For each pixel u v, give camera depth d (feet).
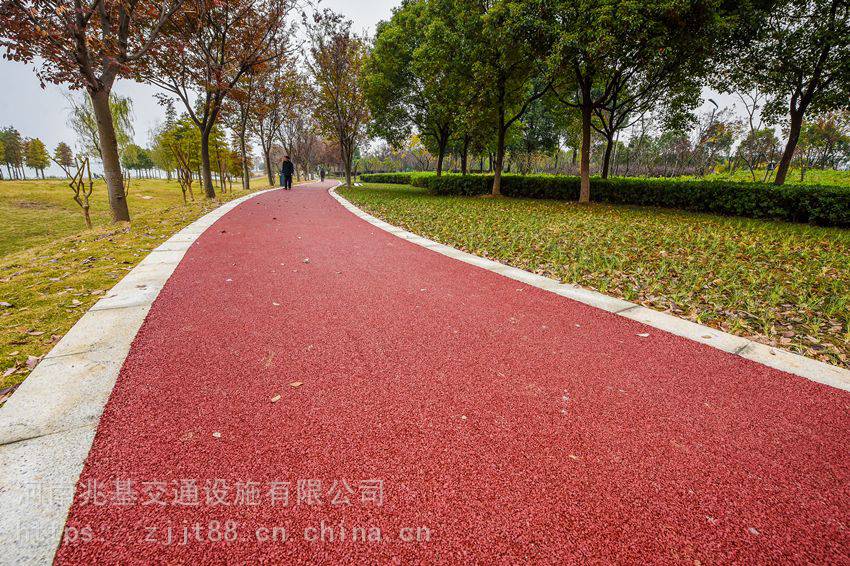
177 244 21.47
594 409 7.34
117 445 5.95
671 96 54.08
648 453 6.19
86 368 8.18
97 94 27.63
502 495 5.27
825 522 5.01
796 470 5.91
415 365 8.80
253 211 38.04
